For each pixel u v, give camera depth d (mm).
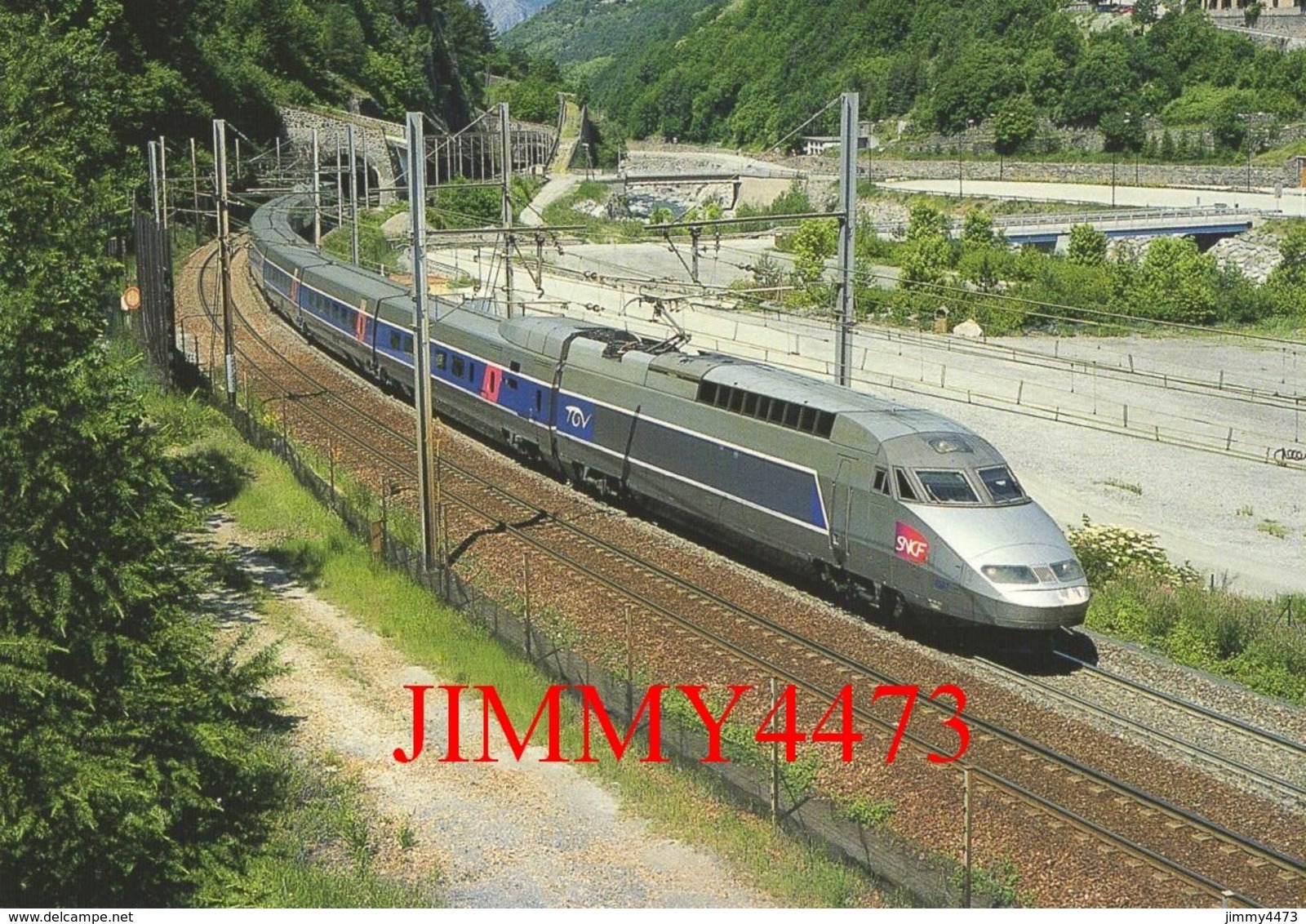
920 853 19281
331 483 39250
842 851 19375
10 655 18312
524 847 20609
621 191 160875
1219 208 126000
